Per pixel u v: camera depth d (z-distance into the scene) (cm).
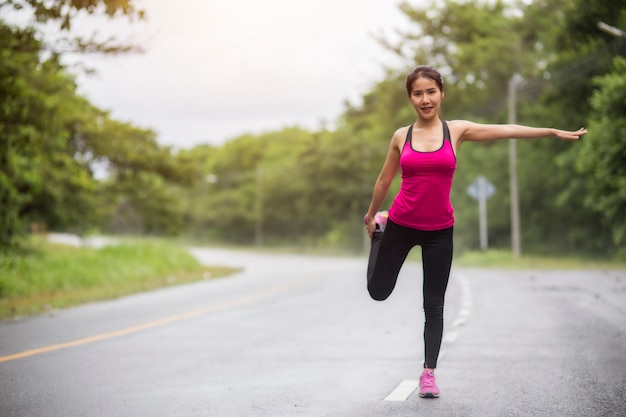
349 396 535
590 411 480
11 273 1656
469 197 4219
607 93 2273
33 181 1986
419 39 4988
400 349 765
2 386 577
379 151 6022
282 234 8100
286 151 9981
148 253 2589
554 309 1134
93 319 1088
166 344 812
